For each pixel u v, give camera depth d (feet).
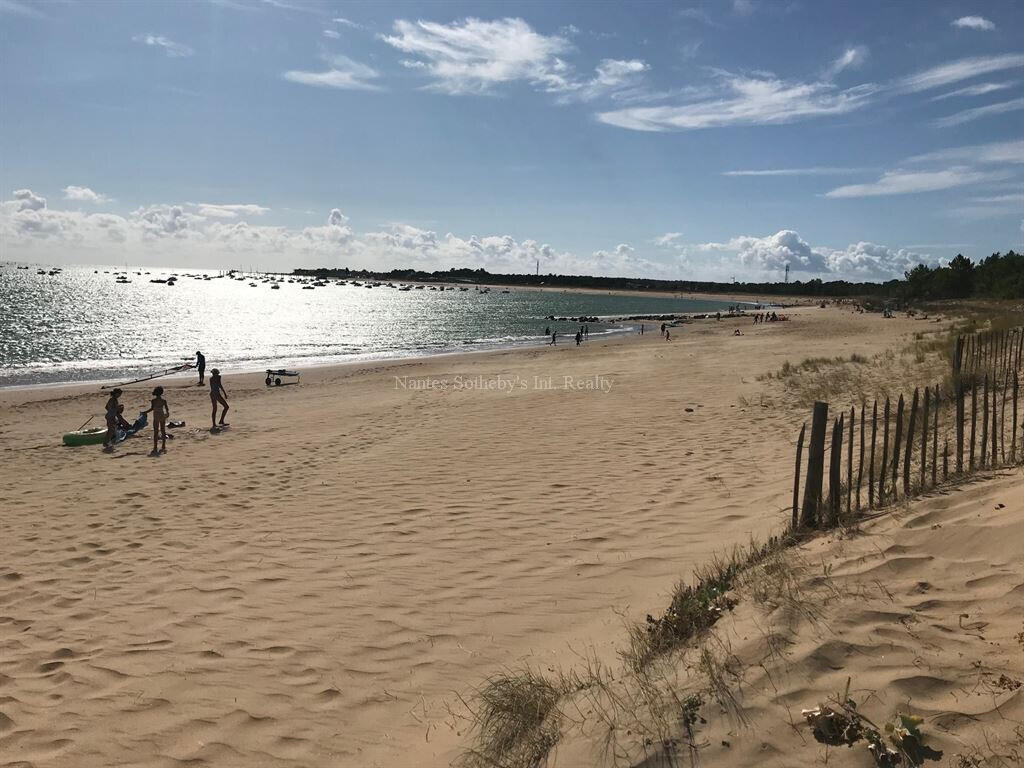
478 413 49.67
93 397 72.74
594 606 16.60
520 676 13.14
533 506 25.79
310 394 72.08
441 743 11.40
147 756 11.69
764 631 11.34
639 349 111.75
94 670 14.87
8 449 44.39
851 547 14.28
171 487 32.19
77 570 21.49
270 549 22.59
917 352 55.16
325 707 13.04
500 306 381.40
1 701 13.73
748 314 278.67
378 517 25.66
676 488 26.58
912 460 21.77
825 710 9.14
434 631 15.99
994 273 214.48
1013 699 8.75
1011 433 22.47
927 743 8.45
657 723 9.71
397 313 299.58
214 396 49.80
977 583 11.69
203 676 14.39
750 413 41.55
